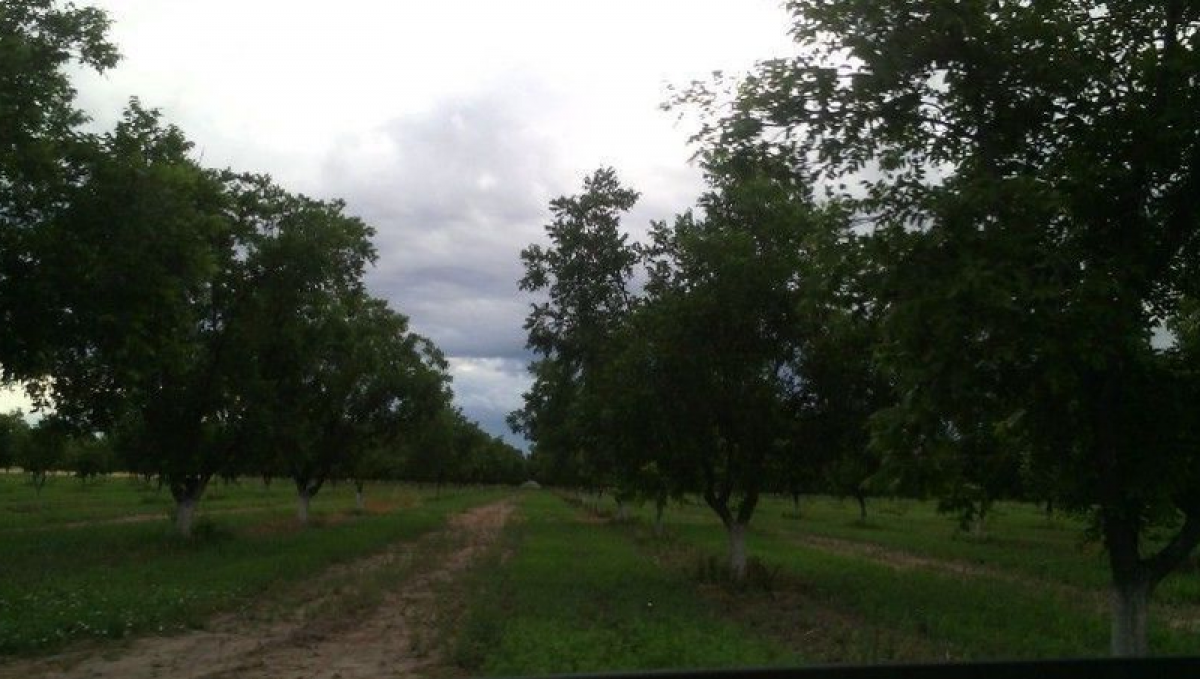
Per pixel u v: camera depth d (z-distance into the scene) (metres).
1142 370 9.31
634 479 23.73
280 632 15.88
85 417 22.02
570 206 31.02
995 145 9.59
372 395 50.00
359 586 21.47
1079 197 8.84
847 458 22.16
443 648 13.84
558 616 16.47
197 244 21.31
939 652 13.80
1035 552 34.09
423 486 138.00
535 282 31.41
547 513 66.19
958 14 8.95
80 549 28.14
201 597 18.59
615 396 22.70
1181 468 9.13
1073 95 9.23
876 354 9.94
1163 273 9.62
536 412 45.66
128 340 19.70
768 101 9.91
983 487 10.62
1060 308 8.23
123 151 19.70
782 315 21.27
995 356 8.30
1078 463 9.64
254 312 33.81
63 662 13.17
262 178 34.19
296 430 35.41
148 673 12.49
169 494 70.12
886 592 21.12
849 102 9.87
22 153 17.42
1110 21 9.46
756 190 19.70
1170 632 16.53
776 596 21.17
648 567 26.53
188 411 32.50
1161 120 8.58
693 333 21.61
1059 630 16.00
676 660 12.25
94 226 18.97
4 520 42.16
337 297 37.31
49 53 18.73
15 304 18.67
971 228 8.52
